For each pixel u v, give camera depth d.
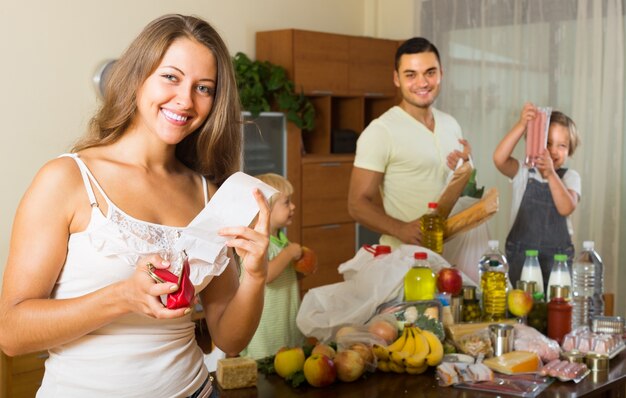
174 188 1.58
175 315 1.28
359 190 3.26
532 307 2.72
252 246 1.49
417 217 3.28
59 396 1.42
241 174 1.56
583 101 4.59
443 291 2.59
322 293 2.54
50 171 1.41
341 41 5.56
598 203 4.55
